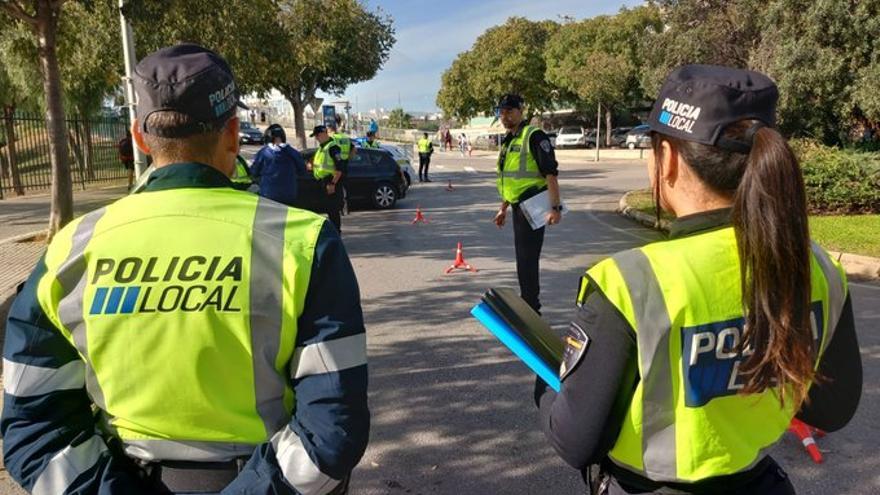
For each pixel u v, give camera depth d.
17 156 19.11
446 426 3.96
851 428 3.83
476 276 7.87
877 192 11.63
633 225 11.88
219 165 1.45
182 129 1.36
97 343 1.30
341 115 26.61
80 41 11.57
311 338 1.32
